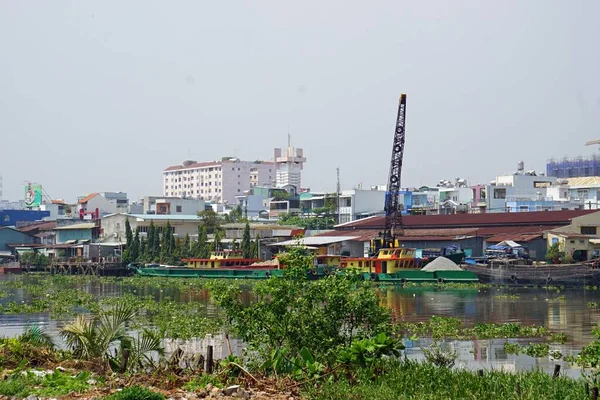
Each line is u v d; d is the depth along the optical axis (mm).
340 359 30500
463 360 43719
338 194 170500
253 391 27625
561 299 81438
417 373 29484
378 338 31312
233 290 35125
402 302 79750
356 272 35281
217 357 43438
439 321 60062
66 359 32656
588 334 54469
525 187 174750
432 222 136500
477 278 104750
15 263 155500
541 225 122375
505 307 73812
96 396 25500
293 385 28266
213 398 25891
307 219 166500
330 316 33969
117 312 34344
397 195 118625
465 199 177750
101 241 162875
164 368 31188
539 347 46750
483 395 26609
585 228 114500
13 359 31781
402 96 115062
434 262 109688
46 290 98875
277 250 142375
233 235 153750
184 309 71750
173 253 142750
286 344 33438
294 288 34281
